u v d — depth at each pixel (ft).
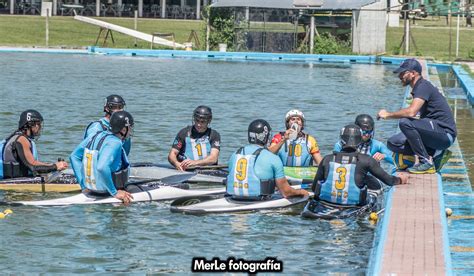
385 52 207.72
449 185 59.62
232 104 112.68
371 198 53.78
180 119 96.73
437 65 180.75
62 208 53.31
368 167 52.13
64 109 103.35
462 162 68.23
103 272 41.34
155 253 44.50
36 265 42.24
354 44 206.28
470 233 47.32
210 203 53.52
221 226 49.65
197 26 258.78
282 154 60.70
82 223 50.06
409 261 38.47
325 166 52.39
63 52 201.26
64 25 244.01
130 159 71.36
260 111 106.11
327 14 208.33
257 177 53.57
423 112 59.36
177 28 252.01
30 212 52.29
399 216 47.14
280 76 156.97
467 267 40.96
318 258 43.57
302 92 129.80
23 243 45.88
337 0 206.28
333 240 46.85
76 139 80.89
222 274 41.22
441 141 58.59
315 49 205.57
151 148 76.84
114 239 46.91
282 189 53.98
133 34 214.07
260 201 53.57
